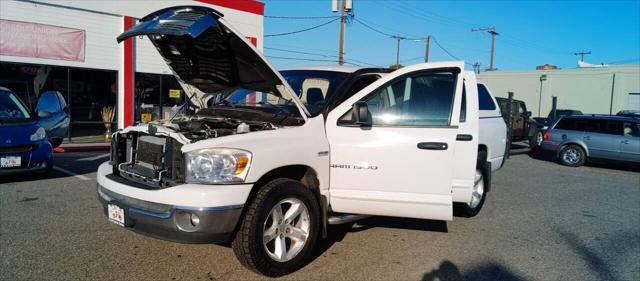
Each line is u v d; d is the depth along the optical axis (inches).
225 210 141.6
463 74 182.7
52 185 300.8
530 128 637.9
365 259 183.8
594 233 239.9
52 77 558.9
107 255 176.4
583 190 373.4
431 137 171.8
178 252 181.5
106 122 611.2
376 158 172.9
